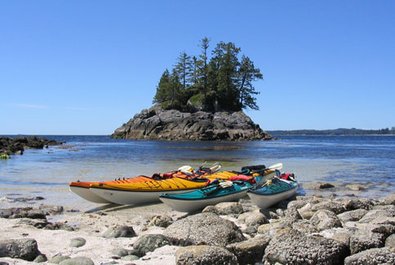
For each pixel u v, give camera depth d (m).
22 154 41.50
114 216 12.12
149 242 7.43
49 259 6.84
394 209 10.94
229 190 13.91
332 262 6.24
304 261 6.23
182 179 15.34
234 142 78.38
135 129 93.88
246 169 17.84
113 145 64.44
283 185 14.41
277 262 6.41
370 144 78.75
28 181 19.75
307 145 69.50
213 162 31.88
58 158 35.62
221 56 99.19
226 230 7.70
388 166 29.41
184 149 51.59
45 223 9.98
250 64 99.25
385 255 5.82
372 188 18.66
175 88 98.38
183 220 8.05
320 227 9.08
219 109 96.25
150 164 29.58
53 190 17.05
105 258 6.89
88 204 14.16
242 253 6.74
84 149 51.84
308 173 24.77
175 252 6.82
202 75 98.75
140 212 12.93
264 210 12.10
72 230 9.88
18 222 9.87
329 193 17.09
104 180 20.33
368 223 9.37
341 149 55.75
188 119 87.69
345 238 6.95
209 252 6.16
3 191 16.75
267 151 48.56
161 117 91.38
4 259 6.40
